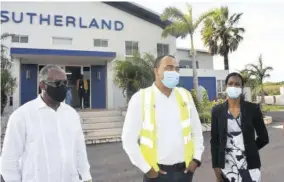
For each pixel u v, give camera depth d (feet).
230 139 10.20
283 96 117.91
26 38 53.52
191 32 56.75
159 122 9.00
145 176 9.35
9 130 7.50
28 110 7.73
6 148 7.42
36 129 7.61
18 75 48.19
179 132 9.08
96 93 56.54
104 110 45.68
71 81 55.47
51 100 7.94
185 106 9.49
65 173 7.77
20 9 53.16
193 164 9.16
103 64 57.00
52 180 7.54
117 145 32.32
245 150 9.99
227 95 10.46
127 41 61.26
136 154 8.73
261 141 10.57
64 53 46.91
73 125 8.29
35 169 7.43
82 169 8.57
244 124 10.03
